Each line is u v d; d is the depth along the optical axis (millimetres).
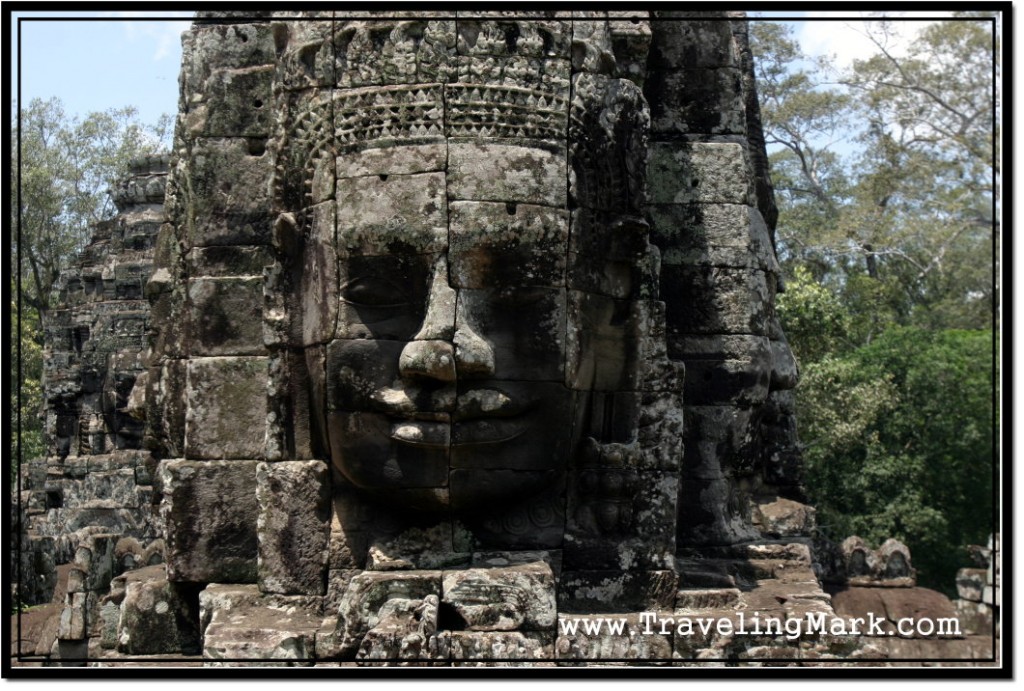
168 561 6820
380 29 6121
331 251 6082
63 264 20219
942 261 21656
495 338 5926
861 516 16562
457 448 5941
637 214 6359
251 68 7066
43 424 19422
